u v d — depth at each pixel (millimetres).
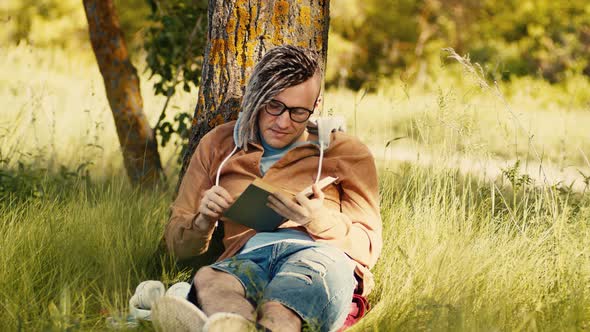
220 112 4348
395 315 3695
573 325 3469
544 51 20531
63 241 4281
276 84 3625
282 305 3195
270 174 3762
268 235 3648
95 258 4172
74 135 8219
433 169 4859
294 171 3770
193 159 3938
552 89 18000
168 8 7266
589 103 7070
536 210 4508
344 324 3592
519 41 21484
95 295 3932
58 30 18703
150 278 4250
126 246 4352
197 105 4469
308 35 4324
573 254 4004
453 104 4891
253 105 3711
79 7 19172
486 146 4922
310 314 3207
